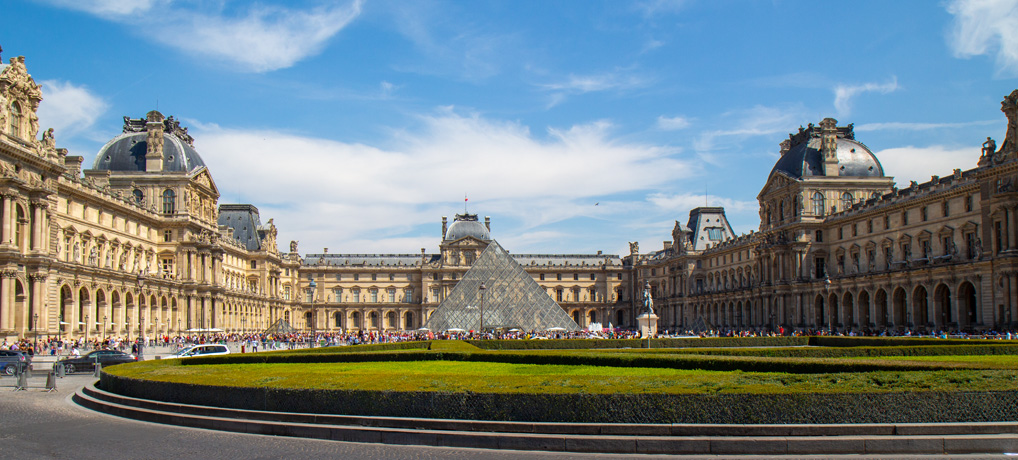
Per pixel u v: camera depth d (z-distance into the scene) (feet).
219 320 520.42
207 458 96.78
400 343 273.75
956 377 109.70
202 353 255.70
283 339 506.48
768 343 326.44
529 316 499.92
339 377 127.95
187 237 485.97
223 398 123.24
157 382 134.00
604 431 100.78
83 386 177.88
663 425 99.66
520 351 185.37
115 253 419.74
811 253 504.84
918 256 416.87
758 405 99.55
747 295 573.74
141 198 486.79
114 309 408.26
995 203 341.00
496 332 455.63
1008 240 334.03
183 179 489.26
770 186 554.46
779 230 524.52
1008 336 302.86
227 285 592.60
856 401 99.35
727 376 118.73
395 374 131.03
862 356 202.39
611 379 116.26
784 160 545.44
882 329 422.41
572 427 101.60
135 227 448.65
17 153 307.99
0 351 251.19
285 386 118.73
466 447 102.37
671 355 152.76
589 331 486.38
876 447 95.45
